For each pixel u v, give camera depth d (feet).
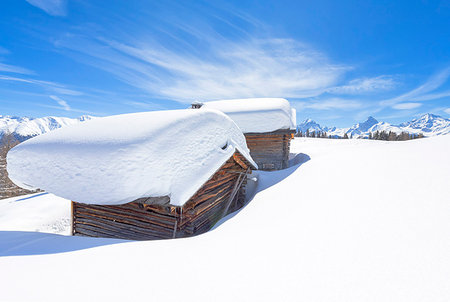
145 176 13.53
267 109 41.93
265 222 12.55
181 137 16.28
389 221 9.04
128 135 14.46
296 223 11.10
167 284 6.57
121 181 13.00
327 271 6.60
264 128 41.42
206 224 20.18
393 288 5.49
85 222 19.52
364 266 6.56
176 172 15.16
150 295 6.06
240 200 29.50
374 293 5.43
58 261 8.45
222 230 12.74
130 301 5.81
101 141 14.37
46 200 39.96
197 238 11.32
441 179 11.80
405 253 6.79
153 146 14.26
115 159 13.21
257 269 7.18
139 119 17.11
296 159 58.54
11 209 35.96
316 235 9.21
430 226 7.92
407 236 7.66
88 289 6.37
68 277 7.07
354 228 9.14
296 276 6.57
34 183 14.83
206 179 16.38
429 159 16.10
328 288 5.85
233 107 46.21
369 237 8.17
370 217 9.83
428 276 5.66
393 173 15.23
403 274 5.92
